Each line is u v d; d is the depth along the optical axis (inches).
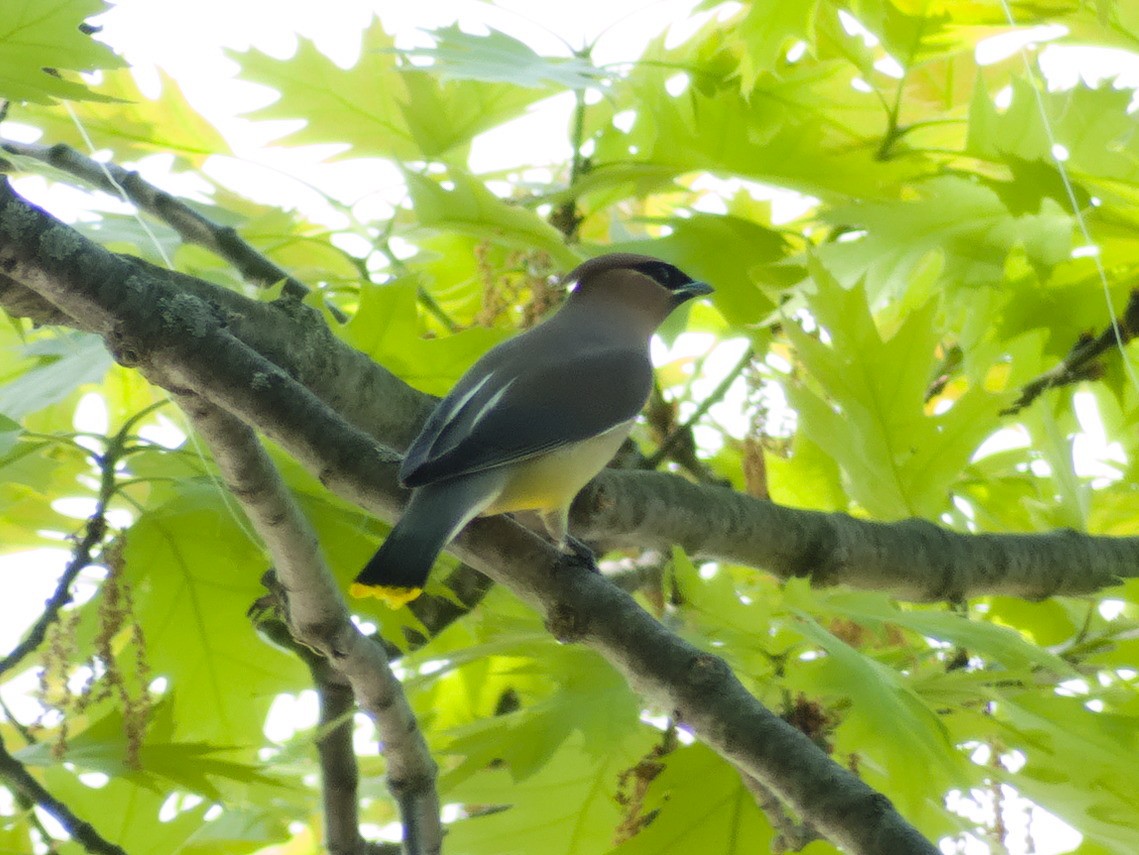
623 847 339.9
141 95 459.8
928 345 397.7
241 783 382.6
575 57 430.9
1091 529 463.2
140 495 427.2
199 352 269.0
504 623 354.3
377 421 339.6
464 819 383.2
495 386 332.5
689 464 445.4
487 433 311.3
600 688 341.7
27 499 424.8
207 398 271.6
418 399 345.1
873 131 446.6
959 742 344.5
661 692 267.1
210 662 366.3
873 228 412.5
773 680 307.6
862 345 397.4
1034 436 438.9
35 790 319.0
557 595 283.7
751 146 424.5
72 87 276.2
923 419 397.7
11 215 257.8
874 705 287.0
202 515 363.6
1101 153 410.3
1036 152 410.0
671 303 403.2
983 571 389.7
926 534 389.4
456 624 436.8
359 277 442.0
